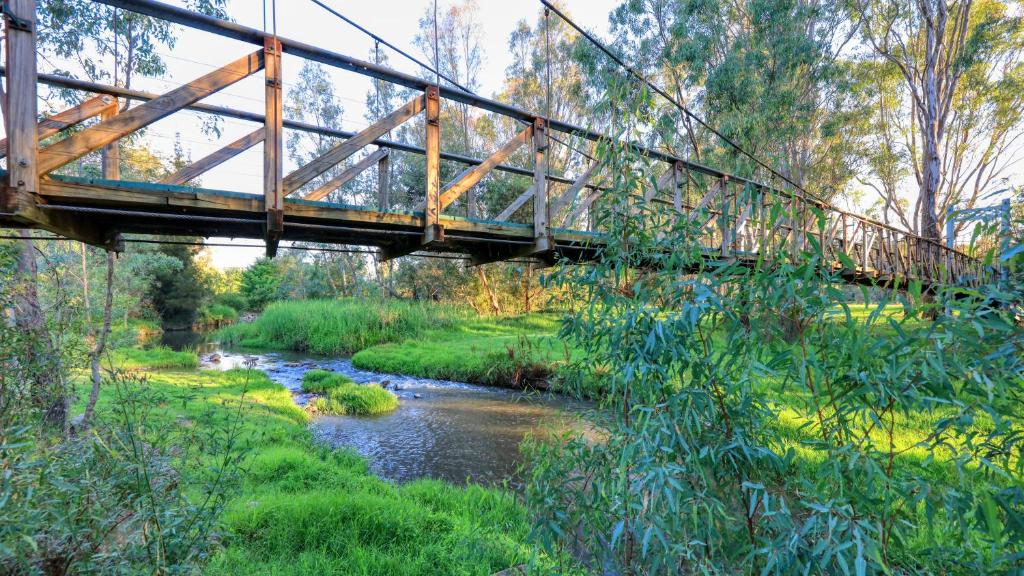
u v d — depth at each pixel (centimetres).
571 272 176
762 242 139
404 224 287
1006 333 98
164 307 2133
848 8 1248
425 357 1077
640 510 137
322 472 397
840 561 100
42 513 133
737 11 1253
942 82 1398
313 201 256
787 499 134
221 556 229
